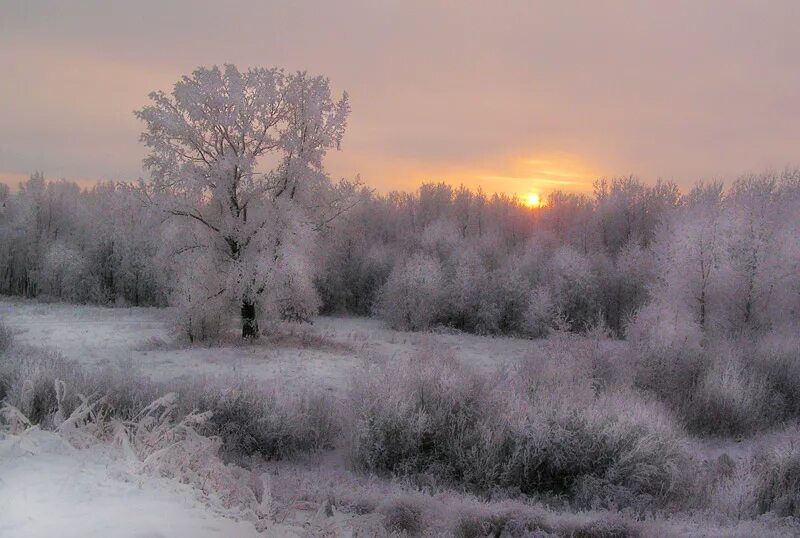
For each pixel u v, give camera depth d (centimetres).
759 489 916
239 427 1148
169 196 2381
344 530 616
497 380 1281
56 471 471
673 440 1065
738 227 2666
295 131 2500
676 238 2814
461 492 982
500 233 5881
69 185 7012
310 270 2484
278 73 2472
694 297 2689
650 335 1786
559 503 962
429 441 1109
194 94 2320
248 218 2516
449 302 3750
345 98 2542
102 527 366
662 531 718
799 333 2147
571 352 1612
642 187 5022
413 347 2559
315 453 1164
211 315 2462
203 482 529
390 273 4212
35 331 2628
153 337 2409
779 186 3359
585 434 1060
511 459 1029
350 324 3828
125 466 511
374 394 1153
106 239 4844
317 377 1794
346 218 2758
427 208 6281
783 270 2584
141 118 2320
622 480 989
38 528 354
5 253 5462
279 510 530
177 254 2480
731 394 1451
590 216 5147
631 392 1377
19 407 988
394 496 811
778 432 1409
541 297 3441
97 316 3447
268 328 2609
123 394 1145
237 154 2453
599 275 3869
